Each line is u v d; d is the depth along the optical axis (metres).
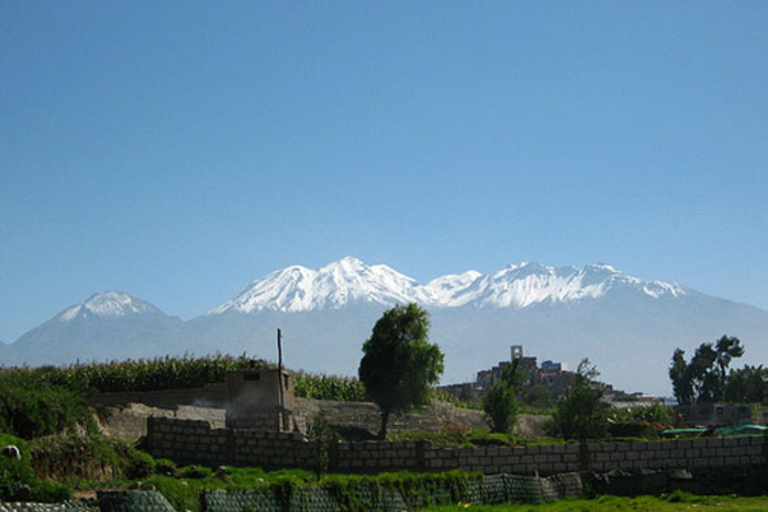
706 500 43.22
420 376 63.19
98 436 37.56
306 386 71.94
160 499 31.08
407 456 44.50
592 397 64.81
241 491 34.53
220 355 70.44
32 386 37.62
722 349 147.00
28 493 28.94
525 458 45.84
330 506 37.00
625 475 46.38
